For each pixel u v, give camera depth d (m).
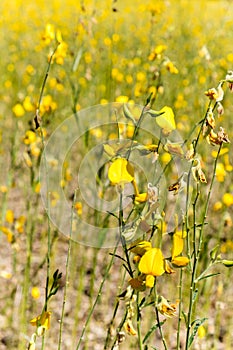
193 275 1.78
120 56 6.43
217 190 5.02
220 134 1.66
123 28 7.84
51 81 5.52
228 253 4.46
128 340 3.38
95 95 5.60
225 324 3.85
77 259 4.52
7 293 3.98
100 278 4.30
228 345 3.54
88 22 4.12
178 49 6.49
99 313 3.89
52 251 4.10
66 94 5.95
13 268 4.07
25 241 4.66
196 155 1.62
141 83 5.34
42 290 4.03
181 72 5.96
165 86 5.38
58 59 2.72
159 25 6.81
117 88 6.09
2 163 5.71
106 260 4.26
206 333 3.50
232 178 5.01
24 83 7.06
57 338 3.61
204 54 3.84
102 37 6.45
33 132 3.20
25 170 5.45
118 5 9.27
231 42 6.56
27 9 10.03
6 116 6.93
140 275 1.55
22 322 3.46
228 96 5.86
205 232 4.36
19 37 8.41
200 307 3.90
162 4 5.61
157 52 3.69
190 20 8.23
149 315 3.62
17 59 7.80
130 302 1.68
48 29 2.67
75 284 4.21
